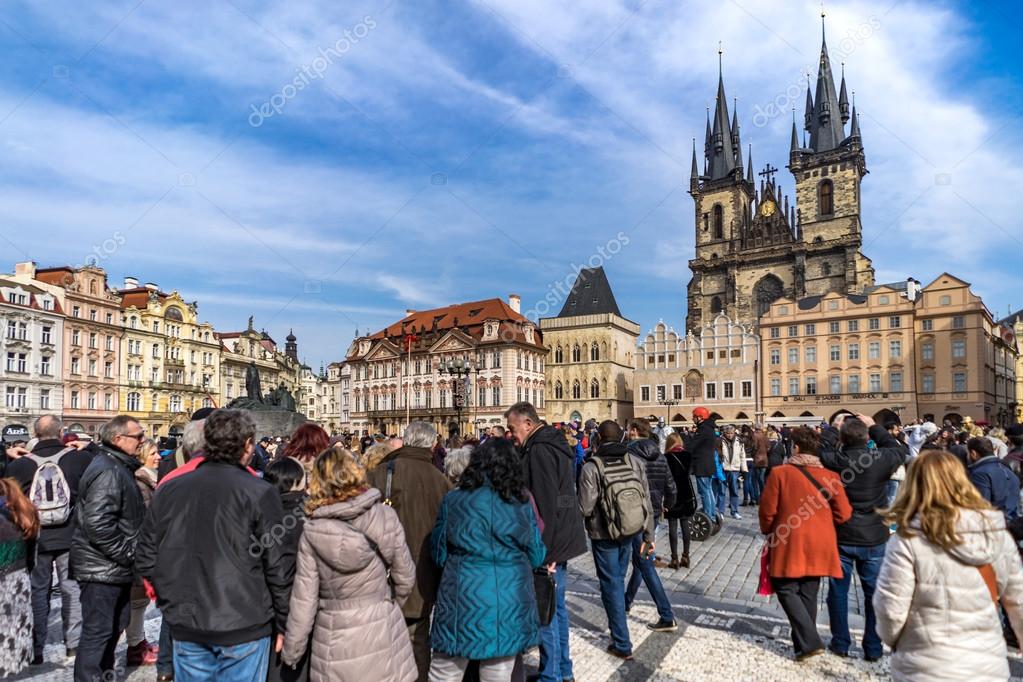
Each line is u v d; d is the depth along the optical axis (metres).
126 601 7.93
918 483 5.13
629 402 103.06
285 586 5.71
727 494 29.67
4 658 6.95
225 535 5.52
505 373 93.50
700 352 92.69
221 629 5.44
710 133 118.94
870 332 82.88
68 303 78.94
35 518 7.55
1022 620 4.93
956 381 78.44
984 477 9.84
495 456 6.23
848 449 9.10
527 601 6.05
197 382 99.56
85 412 80.00
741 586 12.84
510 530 6.00
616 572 8.95
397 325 111.75
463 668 6.15
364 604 5.59
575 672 8.38
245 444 6.01
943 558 4.91
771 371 88.19
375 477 7.40
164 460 12.41
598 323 99.00
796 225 106.44
